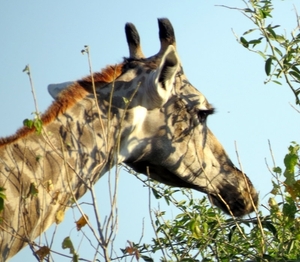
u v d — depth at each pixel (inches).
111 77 778.8
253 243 780.6
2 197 609.9
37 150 690.8
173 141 802.8
